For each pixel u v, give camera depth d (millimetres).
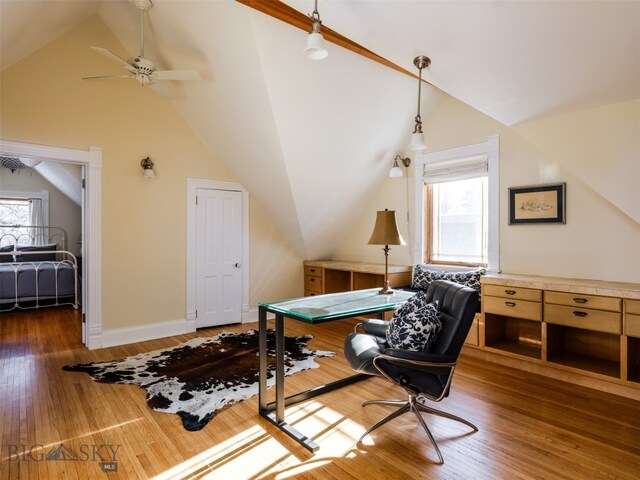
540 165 3445
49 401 2537
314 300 2559
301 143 3695
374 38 2404
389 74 3572
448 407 2475
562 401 2561
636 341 2705
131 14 3375
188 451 1965
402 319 2127
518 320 3566
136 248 4027
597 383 2750
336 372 3109
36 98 3416
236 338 4121
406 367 1961
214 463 1863
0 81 3242
